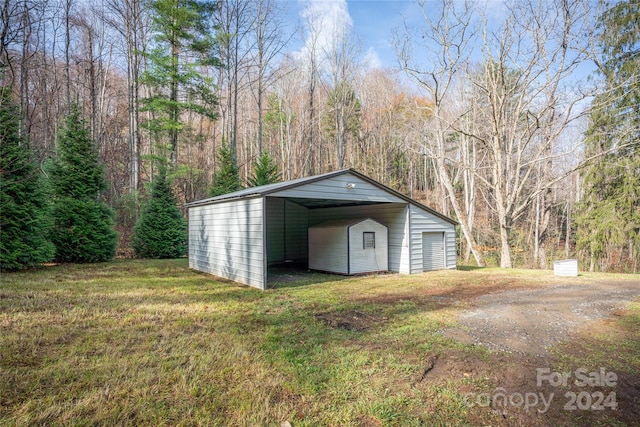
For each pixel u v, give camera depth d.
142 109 16.88
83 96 20.69
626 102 13.40
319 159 26.64
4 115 9.57
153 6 16.02
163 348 3.70
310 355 3.55
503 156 17.36
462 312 5.36
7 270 9.39
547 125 13.76
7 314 4.90
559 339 4.06
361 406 2.58
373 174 27.08
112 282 7.99
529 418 2.44
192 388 2.81
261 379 3.00
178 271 10.41
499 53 13.80
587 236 15.21
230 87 20.14
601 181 14.64
